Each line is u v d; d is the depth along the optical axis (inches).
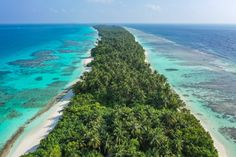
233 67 5511.8
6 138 2410.2
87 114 2394.2
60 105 3105.3
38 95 3508.9
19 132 2504.9
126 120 2180.1
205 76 4685.0
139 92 2842.0
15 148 2242.9
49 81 4188.0
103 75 3417.8
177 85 4099.4
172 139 2048.5
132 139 1978.3
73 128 2224.4
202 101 3400.6
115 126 2085.4
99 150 1964.8
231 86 4072.3
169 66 5516.7
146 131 2042.3
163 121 2236.7
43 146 2011.6
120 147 1871.3
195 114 2984.7
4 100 3326.8
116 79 3348.9
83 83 3206.2
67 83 4060.0
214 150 1966.0
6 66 5383.9
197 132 2123.5
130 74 3531.0
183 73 4894.2
